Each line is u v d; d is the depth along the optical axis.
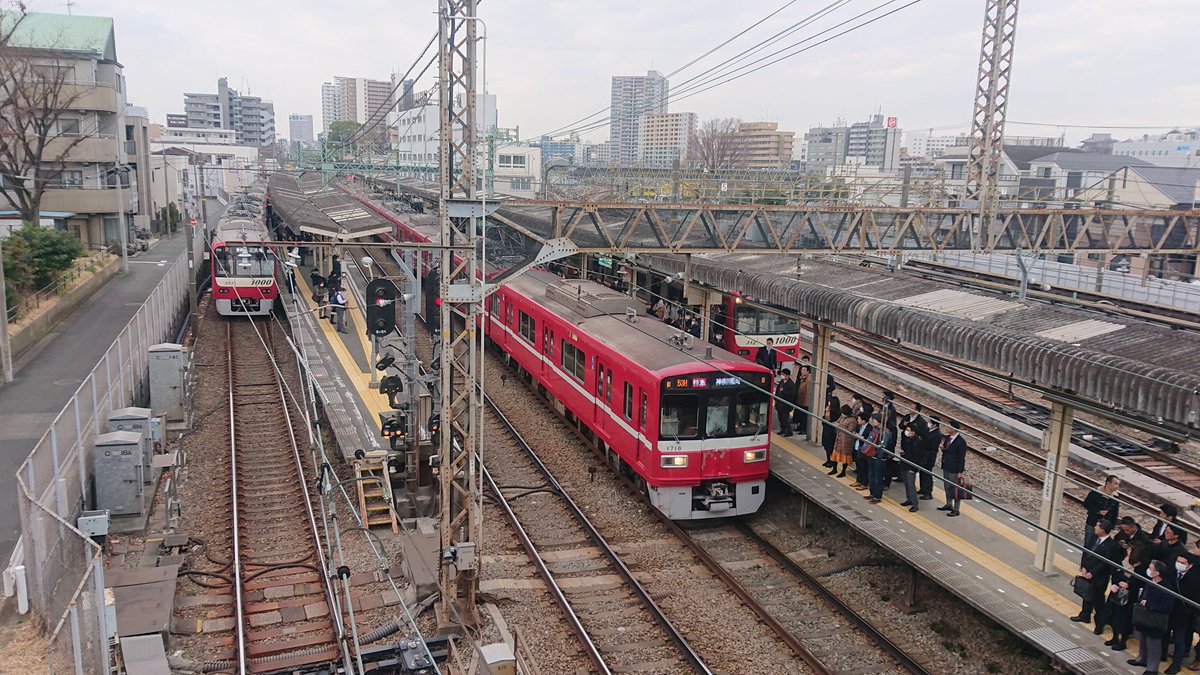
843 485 14.09
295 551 12.88
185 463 16.36
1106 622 9.52
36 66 33.59
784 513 15.23
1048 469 10.84
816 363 16.08
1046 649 9.29
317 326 24.31
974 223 20.17
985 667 10.30
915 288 15.06
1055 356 10.21
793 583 12.43
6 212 34.00
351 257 33.44
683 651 10.41
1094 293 27.50
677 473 13.81
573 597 11.77
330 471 13.42
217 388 21.72
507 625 10.95
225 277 29.14
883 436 13.20
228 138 105.69
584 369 17.14
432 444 14.47
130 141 47.00
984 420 19.44
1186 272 35.25
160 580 11.24
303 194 40.00
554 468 16.75
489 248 25.95
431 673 9.70
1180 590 9.01
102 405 14.62
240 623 10.43
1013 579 10.86
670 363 14.11
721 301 20.52
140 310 19.61
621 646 10.53
